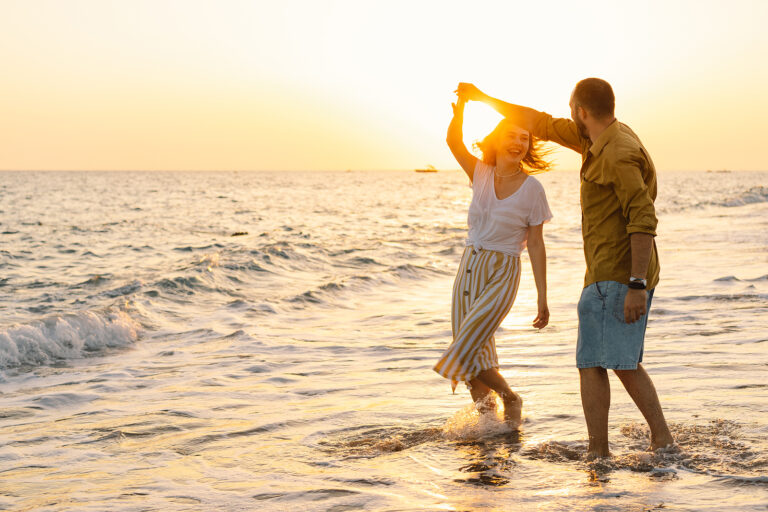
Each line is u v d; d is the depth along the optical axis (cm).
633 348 308
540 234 378
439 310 901
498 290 373
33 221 3447
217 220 3538
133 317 818
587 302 312
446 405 446
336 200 6078
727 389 439
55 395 515
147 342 739
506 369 532
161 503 294
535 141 380
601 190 307
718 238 1680
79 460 363
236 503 289
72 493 312
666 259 1274
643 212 291
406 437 378
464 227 2742
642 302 296
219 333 768
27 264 1723
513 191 375
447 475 313
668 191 6481
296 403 470
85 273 1518
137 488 315
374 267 1412
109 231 2852
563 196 6606
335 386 516
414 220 3400
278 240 2203
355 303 973
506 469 316
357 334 746
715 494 273
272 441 383
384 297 1024
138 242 2338
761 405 399
